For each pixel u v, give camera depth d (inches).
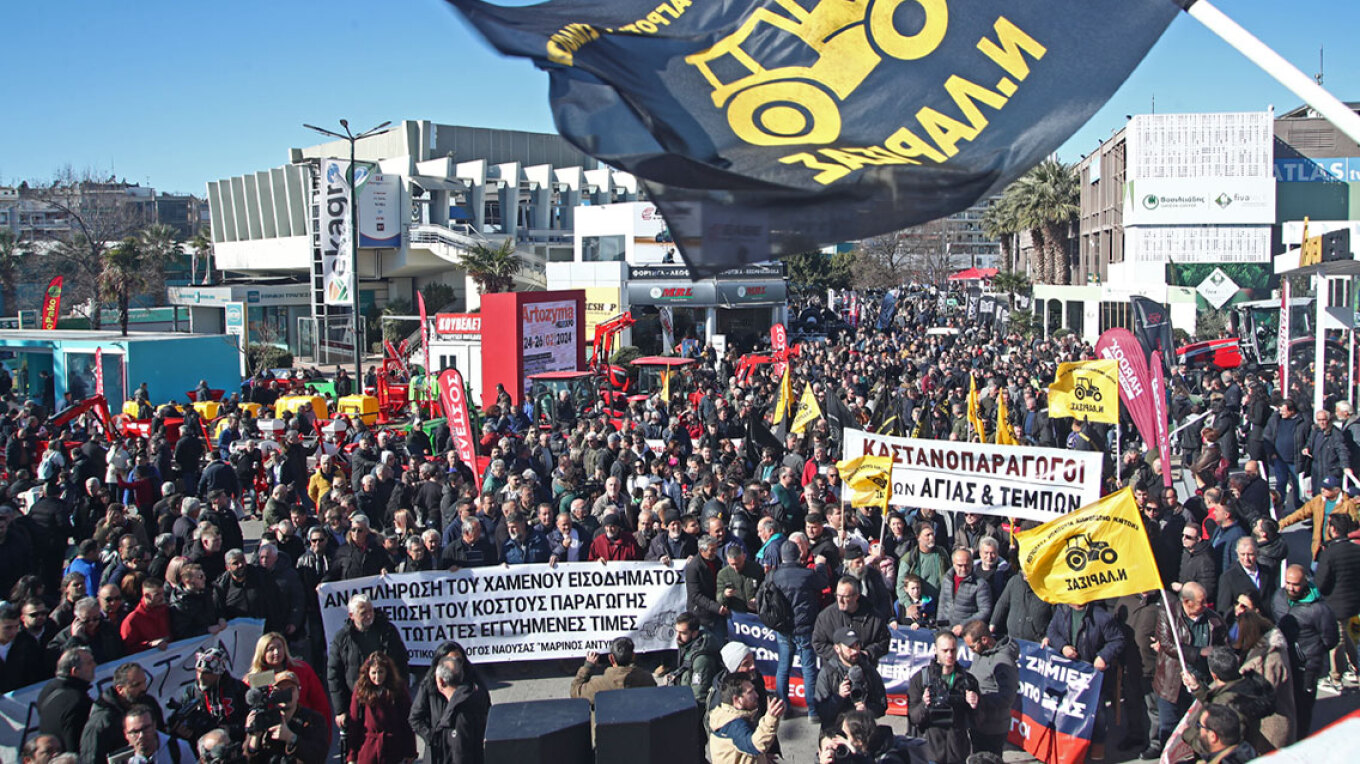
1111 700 334.6
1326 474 537.3
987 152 174.4
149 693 302.8
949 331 1985.7
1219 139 1660.9
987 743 274.7
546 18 192.4
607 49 191.6
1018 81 181.3
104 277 2287.2
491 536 418.9
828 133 178.7
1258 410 614.9
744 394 908.6
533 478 510.6
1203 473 464.1
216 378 1173.7
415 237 2377.0
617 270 1854.1
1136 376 490.9
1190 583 300.8
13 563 422.0
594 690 282.5
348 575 382.0
